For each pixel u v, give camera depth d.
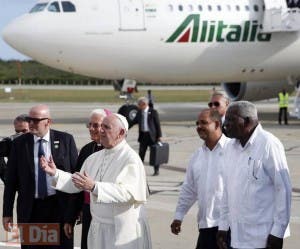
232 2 26.02
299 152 19.11
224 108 8.54
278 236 5.74
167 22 24.91
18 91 74.25
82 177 5.82
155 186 13.68
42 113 7.21
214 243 6.86
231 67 26.47
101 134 6.12
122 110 25.67
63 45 24.42
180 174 15.30
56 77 99.00
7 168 7.41
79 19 24.42
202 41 25.48
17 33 24.62
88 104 49.16
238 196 5.90
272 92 30.02
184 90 77.12
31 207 7.26
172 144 21.25
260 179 5.83
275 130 25.78
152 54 25.14
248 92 29.69
